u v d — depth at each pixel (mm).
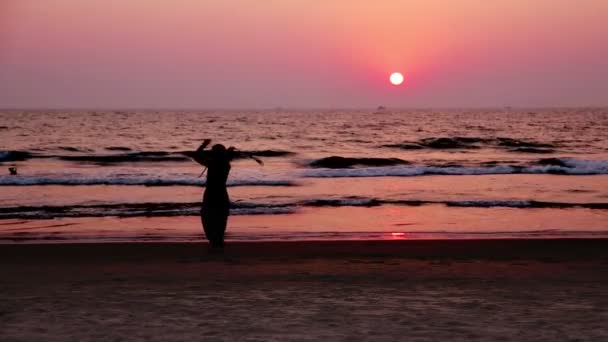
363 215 15430
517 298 6840
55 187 21484
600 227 13805
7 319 5895
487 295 6996
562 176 25297
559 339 5285
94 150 41969
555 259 9695
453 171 26297
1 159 34969
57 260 9547
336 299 6777
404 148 45719
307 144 50344
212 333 5449
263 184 22297
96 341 5219
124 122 97125
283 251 10367
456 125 88438
